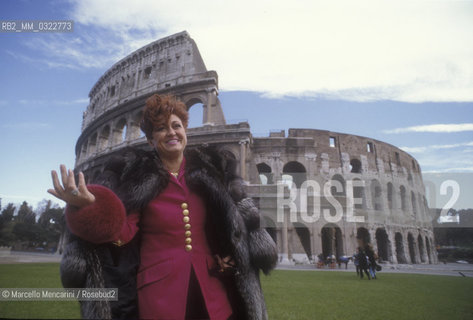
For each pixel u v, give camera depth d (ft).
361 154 119.34
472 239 113.19
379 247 108.27
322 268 67.92
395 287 27.12
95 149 137.90
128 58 137.08
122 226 4.45
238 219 5.65
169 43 125.70
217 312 5.16
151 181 5.34
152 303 4.76
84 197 4.00
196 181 5.71
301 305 17.34
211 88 104.37
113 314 4.51
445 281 33.71
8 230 180.55
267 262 5.85
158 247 5.34
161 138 5.94
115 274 4.78
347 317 14.14
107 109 138.82
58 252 132.36
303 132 114.62
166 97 6.33
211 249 5.81
